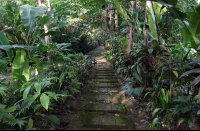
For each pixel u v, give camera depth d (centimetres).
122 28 700
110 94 375
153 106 258
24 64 238
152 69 297
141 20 543
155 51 265
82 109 292
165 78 266
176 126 214
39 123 232
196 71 204
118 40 604
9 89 252
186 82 260
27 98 232
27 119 236
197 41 255
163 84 271
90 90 398
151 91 285
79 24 747
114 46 653
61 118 255
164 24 472
